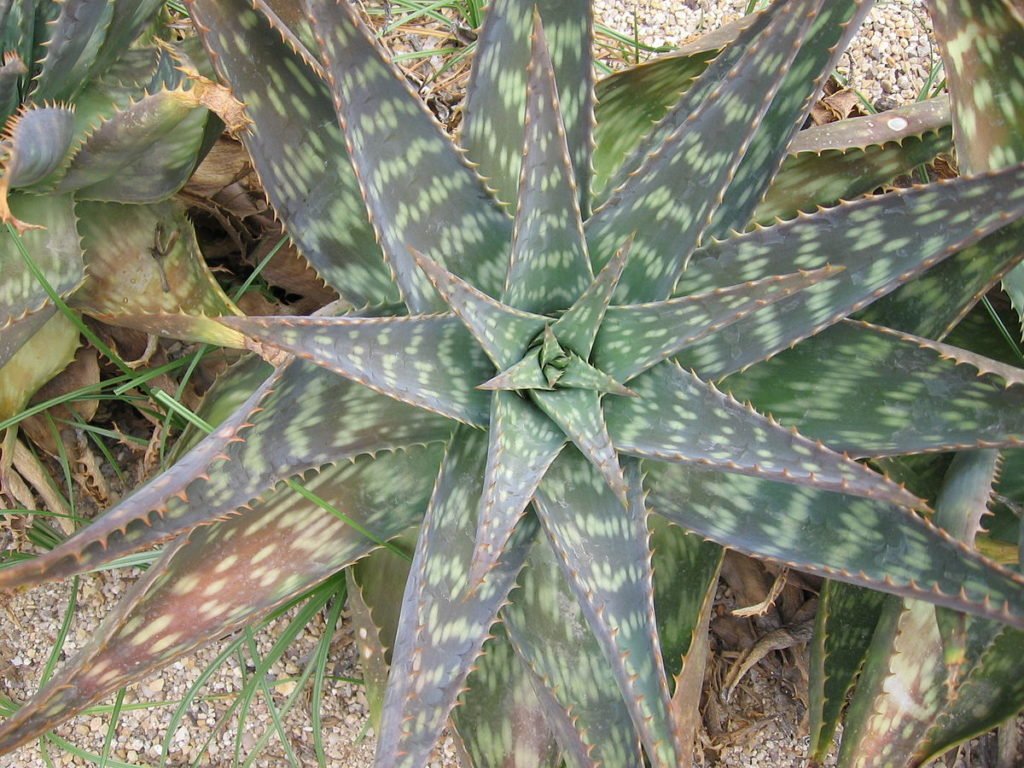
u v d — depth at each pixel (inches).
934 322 27.8
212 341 27.6
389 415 25.1
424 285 25.0
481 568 20.7
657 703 21.7
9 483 30.4
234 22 25.0
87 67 27.4
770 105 25.2
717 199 23.9
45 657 31.8
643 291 25.3
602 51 40.5
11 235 26.3
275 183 26.5
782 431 21.8
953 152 32.9
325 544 25.8
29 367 28.8
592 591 23.0
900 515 24.3
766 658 33.4
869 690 27.5
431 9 38.8
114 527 21.2
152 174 27.7
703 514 25.6
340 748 31.8
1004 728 31.2
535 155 21.8
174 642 24.6
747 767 32.3
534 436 23.2
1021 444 24.4
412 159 24.4
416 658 22.7
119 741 31.5
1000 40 26.4
